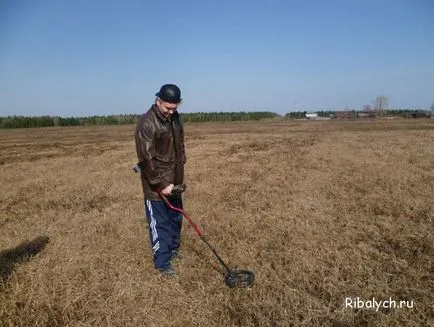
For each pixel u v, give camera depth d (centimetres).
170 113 506
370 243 621
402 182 1065
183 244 628
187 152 2080
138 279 507
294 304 448
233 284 488
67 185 1196
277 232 673
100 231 707
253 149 2173
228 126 5769
